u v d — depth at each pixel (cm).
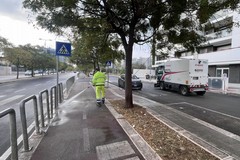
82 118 690
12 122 335
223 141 484
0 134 538
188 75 1538
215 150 422
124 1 730
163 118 706
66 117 705
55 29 736
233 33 2750
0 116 295
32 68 4925
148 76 4403
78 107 897
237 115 827
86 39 957
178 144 451
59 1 618
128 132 535
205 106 1041
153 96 1473
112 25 787
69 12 683
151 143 456
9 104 1015
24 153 404
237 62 2502
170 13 758
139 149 423
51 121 649
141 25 889
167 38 907
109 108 872
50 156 391
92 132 536
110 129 563
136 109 835
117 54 1062
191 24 789
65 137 497
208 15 625
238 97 1466
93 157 387
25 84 2491
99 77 953
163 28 843
